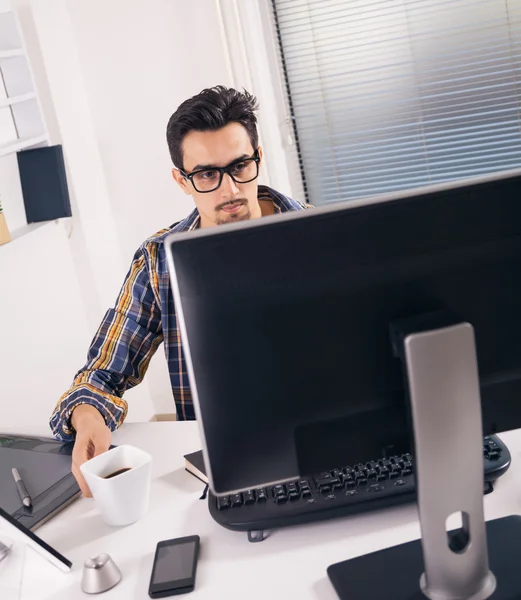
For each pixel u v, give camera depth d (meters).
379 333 0.88
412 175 3.02
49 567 1.10
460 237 0.88
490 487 1.10
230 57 2.86
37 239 2.73
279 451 0.92
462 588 0.90
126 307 1.73
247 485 0.93
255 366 0.88
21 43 2.59
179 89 2.91
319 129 3.05
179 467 1.33
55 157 2.66
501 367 0.92
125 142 3.01
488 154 2.92
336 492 1.09
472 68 2.82
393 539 1.03
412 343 0.83
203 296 0.85
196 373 0.87
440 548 0.89
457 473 0.87
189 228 1.75
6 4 2.62
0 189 2.59
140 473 1.16
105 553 1.10
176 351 1.72
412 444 0.87
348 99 2.98
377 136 3.00
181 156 1.62
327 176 3.11
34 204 2.70
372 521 1.08
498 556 0.96
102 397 1.50
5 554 1.10
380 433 0.93
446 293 0.88
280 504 1.08
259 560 1.03
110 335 1.70
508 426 0.95
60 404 1.51
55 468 1.39
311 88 3.00
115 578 1.04
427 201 0.87
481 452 0.87
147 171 3.04
